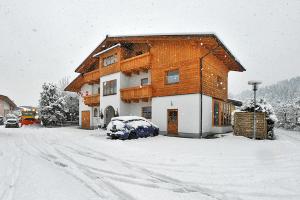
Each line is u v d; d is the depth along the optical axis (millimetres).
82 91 29203
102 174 6102
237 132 15484
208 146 11031
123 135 13719
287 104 38062
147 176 5973
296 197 4562
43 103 34875
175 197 4516
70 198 4262
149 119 19750
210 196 4602
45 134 17812
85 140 13492
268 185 5277
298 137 18672
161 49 18297
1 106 49031
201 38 15391
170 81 17672
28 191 4535
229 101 21984
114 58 22266
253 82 13805
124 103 21234
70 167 6809
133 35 19219
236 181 5566
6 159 7559
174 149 10148
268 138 14727
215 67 18734
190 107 16062
